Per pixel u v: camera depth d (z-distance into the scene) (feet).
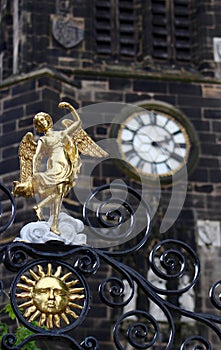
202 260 183.42
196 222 185.98
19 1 199.31
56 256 61.05
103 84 195.11
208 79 199.93
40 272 60.54
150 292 62.54
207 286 181.27
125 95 195.31
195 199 188.44
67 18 199.31
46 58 193.98
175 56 203.51
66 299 60.13
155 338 61.52
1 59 198.29
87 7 201.67
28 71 192.03
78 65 195.42
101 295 61.67
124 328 173.58
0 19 201.98
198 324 175.63
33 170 62.34
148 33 203.72
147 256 175.22
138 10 206.90
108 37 202.39
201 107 197.57
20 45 195.00
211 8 208.03
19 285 59.98
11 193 63.00
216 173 191.93
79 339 172.04
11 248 60.34
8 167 184.24
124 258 175.63
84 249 61.82
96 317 173.27
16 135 186.91
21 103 189.37
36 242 60.85
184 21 207.62
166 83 198.29
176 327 174.70
